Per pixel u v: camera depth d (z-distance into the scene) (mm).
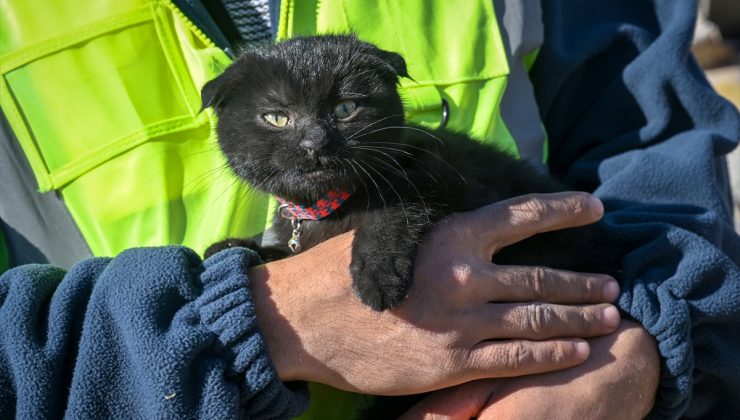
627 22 779
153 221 658
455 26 719
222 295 555
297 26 700
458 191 639
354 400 663
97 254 654
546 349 593
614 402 599
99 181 655
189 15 670
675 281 626
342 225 652
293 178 630
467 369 586
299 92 628
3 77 650
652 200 705
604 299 627
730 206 779
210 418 531
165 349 534
